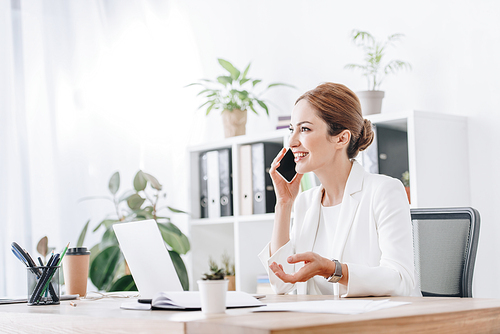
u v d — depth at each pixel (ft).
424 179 7.45
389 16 9.11
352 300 3.43
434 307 3.05
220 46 12.07
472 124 8.05
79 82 11.46
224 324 2.38
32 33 11.05
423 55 8.63
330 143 5.07
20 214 10.46
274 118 10.88
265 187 9.43
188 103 12.37
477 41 8.04
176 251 10.20
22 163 10.57
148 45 12.39
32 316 3.64
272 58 11.02
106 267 9.32
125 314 3.12
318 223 5.34
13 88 10.69
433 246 5.32
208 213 10.43
